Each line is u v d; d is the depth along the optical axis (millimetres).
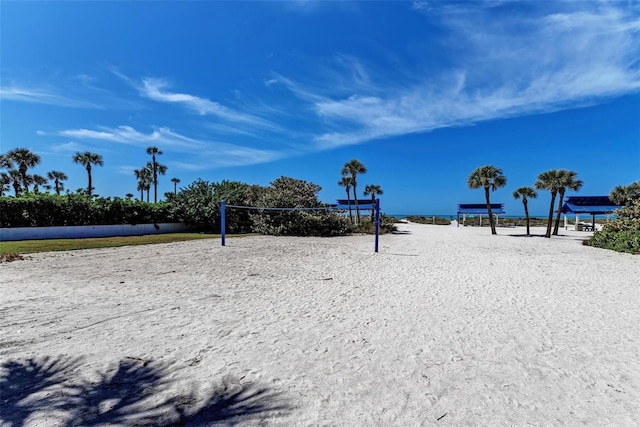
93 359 3514
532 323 4844
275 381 3117
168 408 2680
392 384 3094
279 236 21875
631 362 3602
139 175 63844
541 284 7555
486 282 7715
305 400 2812
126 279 7547
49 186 51156
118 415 2580
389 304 5758
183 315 5004
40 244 14727
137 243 15656
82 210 20234
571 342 4145
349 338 4191
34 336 4113
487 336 4320
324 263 10422
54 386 2990
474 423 2531
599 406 2775
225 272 8609
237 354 3682
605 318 5098
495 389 3029
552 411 2697
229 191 24812
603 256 12945
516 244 18250
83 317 4840
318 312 5254
